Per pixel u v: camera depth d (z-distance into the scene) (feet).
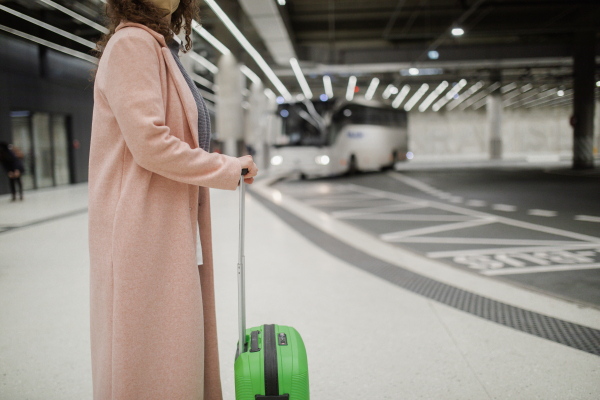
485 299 12.59
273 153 66.03
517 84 127.44
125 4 4.46
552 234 22.59
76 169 60.59
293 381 4.97
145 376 4.38
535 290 13.42
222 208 34.37
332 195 45.73
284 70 88.94
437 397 7.48
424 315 11.33
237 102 76.84
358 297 12.84
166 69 4.63
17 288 13.69
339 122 68.08
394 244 21.02
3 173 46.11
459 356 9.01
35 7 39.09
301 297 12.87
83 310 11.70
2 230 24.17
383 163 86.28
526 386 7.81
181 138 4.63
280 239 21.90
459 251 19.31
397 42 90.12
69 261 17.16
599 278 14.76
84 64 61.87
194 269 4.64
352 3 67.51
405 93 142.31
